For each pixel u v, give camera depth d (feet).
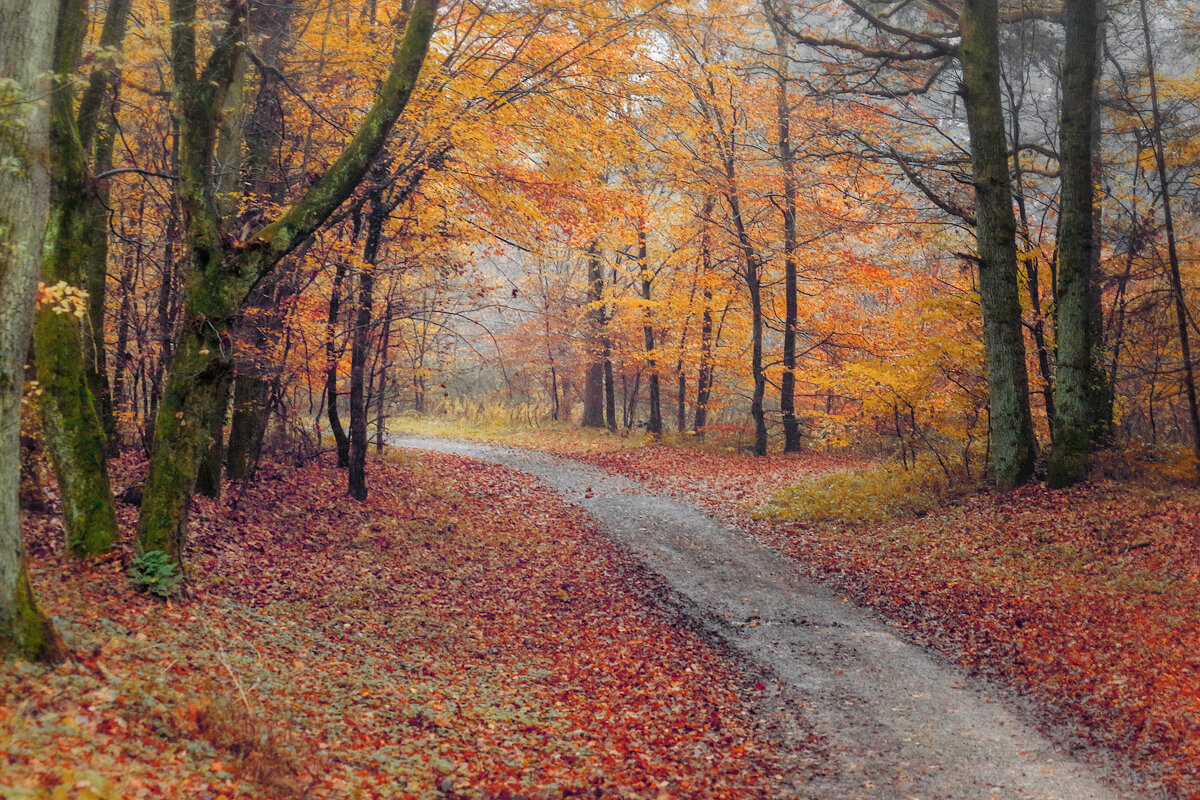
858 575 41.52
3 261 16.72
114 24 32.76
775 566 44.47
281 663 23.97
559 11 40.24
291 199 45.03
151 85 41.68
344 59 41.83
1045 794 20.02
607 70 42.24
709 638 33.42
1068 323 48.24
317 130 46.83
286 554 36.22
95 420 27.91
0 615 17.22
